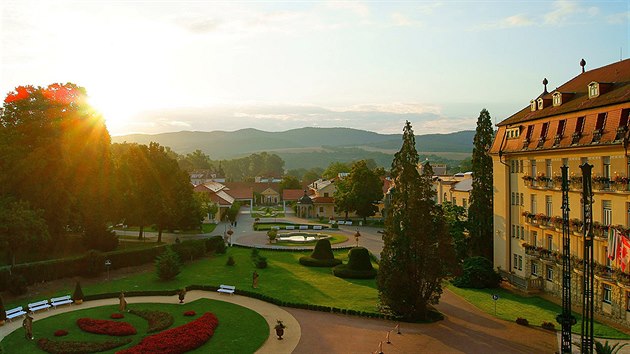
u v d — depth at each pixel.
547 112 46.38
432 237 39.56
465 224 60.16
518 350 32.81
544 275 47.75
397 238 39.84
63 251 62.38
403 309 39.75
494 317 40.38
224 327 37.31
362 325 38.06
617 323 37.78
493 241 57.00
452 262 40.06
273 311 41.84
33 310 40.59
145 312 40.31
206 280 53.28
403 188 40.22
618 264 35.78
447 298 47.03
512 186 53.03
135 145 72.38
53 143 57.44
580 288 42.22
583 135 40.25
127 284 50.91
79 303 43.53
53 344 32.72
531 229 49.00
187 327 35.88
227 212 114.62
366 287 50.53
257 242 83.88
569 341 29.92
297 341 34.34
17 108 58.25
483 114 60.56
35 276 48.81
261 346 33.34
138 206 70.56
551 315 40.47
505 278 53.25
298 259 67.56
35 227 49.38
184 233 92.69
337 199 113.94
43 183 57.12
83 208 61.66
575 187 40.97
